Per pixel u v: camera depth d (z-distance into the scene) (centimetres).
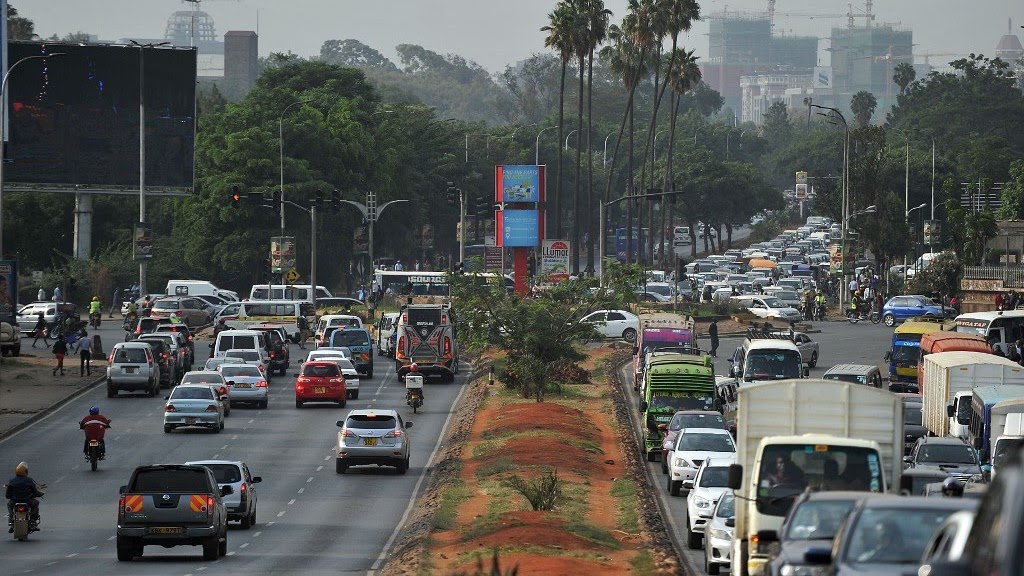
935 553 3844
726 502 9494
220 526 10206
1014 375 15438
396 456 14850
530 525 11012
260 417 19075
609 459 15988
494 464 14838
